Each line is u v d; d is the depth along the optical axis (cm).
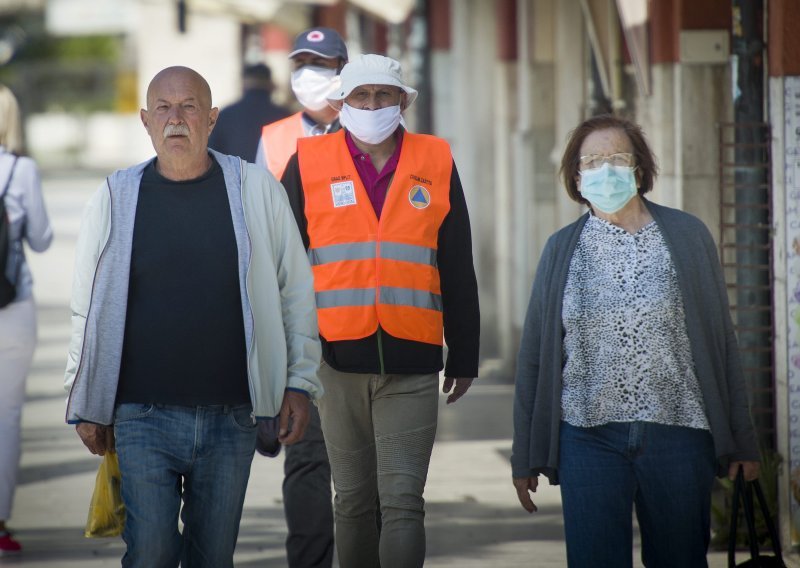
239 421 1170
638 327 1147
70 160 15638
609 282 1158
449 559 1653
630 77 2247
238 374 1166
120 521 1228
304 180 1358
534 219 2984
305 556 1497
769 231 1677
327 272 1345
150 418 1153
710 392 1149
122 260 1150
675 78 1928
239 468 1177
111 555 1689
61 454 2320
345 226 1344
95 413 1150
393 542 1308
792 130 1586
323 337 1346
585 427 1159
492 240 3347
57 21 15050
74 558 1675
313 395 1200
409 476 1324
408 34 4219
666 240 1162
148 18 8094
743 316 1700
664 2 1942
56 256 5878
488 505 1939
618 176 1148
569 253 1177
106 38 18450
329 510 1503
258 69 2019
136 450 1151
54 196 9719
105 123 16538
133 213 1157
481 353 3362
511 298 3200
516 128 3186
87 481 2111
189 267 1156
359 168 1362
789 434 1606
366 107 1330
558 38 2850
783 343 1606
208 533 1181
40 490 2050
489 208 3344
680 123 1912
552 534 1773
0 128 1722
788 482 1609
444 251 1371
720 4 1898
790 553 1614
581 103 2812
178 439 1155
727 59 1902
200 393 1155
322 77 1622
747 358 1702
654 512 1166
